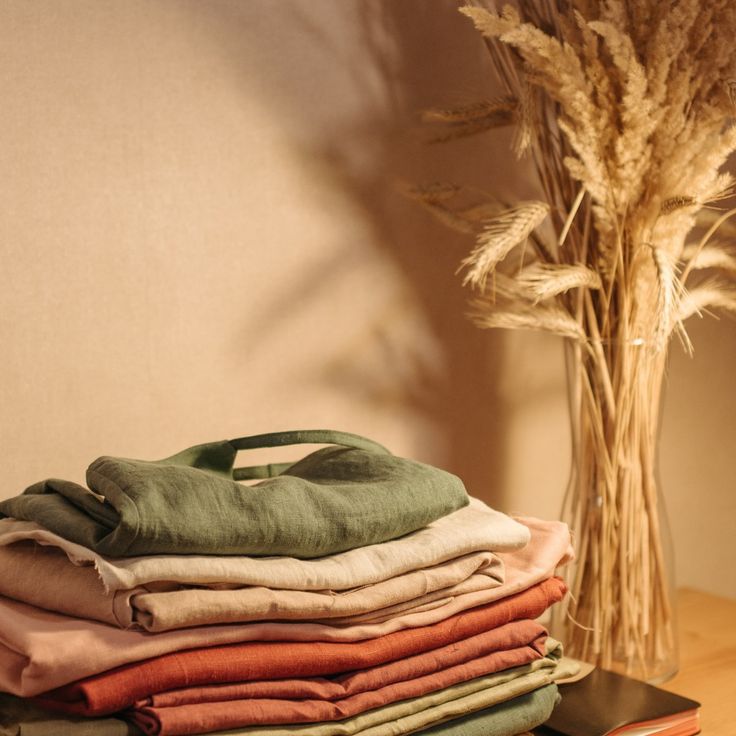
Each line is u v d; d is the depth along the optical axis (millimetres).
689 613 1438
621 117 1052
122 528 642
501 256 1050
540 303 1354
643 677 1159
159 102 1087
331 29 1209
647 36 1059
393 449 1300
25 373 1020
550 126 1250
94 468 722
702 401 1624
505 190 1377
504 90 1361
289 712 680
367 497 760
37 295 1021
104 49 1047
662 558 1173
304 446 1228
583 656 1158
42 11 1008
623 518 1144
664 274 1002
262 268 1173
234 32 1134
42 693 649
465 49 1330
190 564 665
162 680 645
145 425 1100
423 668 759
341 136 1227
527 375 1423
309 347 1217
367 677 727
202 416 1139
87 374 1058
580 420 1165
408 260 1295
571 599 1169
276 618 703
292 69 1181
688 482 1625
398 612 761
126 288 1077
